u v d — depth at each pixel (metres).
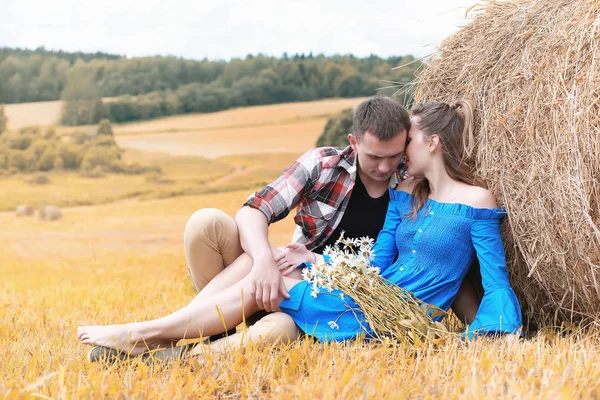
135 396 2.27
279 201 3.42
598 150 2.79
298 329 3.11
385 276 3.34
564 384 2.17
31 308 4.97
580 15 2.98
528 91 3.06
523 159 3.07
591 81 2.83
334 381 2.27
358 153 3.30
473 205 3.18
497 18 3.42
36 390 2.32
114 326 2.95
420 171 3.31
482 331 2.99
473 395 2.08
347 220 3.54
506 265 3.34
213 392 2.41
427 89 3.71
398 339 2.90
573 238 2.91
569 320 3.24
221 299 3.05
